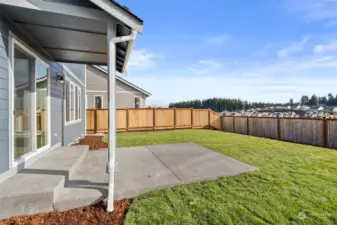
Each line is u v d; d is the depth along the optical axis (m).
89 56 4.97
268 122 10.21
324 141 7.57
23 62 3.72
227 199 2.90
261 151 6.09
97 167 4.05
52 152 4.73
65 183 3.11
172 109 13.85
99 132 11.89
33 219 2.35
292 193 3.08
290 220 2.38
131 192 3.04
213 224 2.32
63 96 6.13
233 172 3.98
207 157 5.16
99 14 2.74
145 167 4.27
